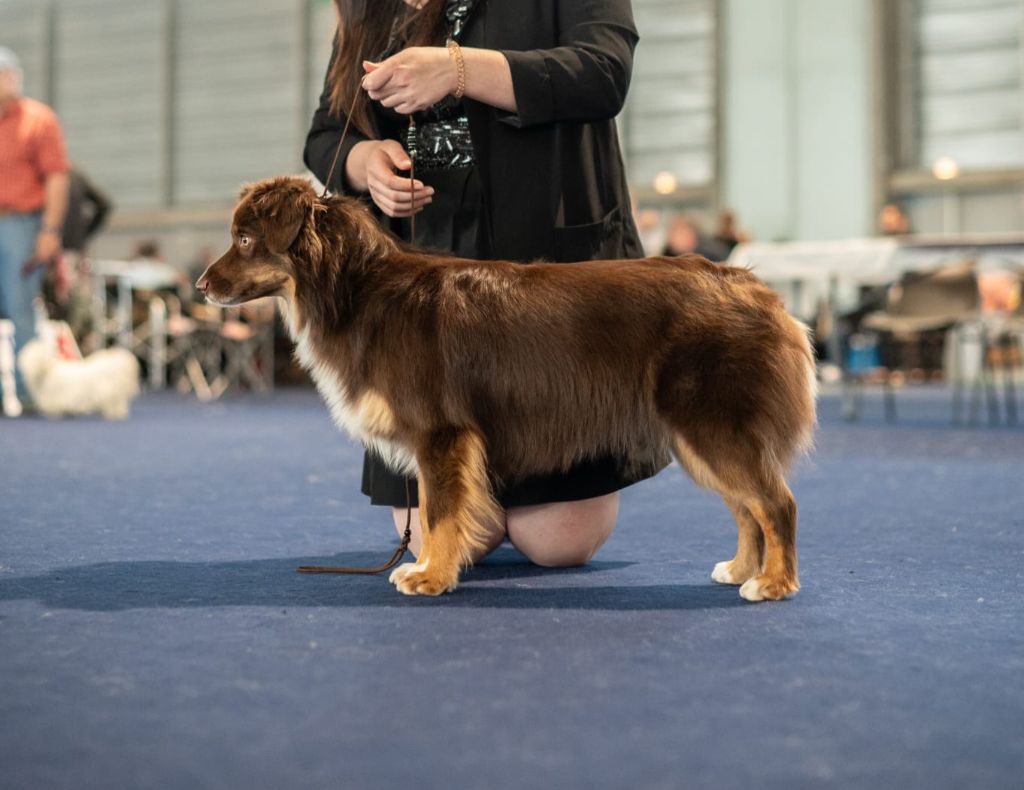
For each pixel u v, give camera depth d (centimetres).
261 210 303
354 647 243
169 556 360
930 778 167
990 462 662
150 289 1572
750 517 318
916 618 274
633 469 354
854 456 705
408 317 300
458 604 291
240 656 235
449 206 360
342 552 373
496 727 188
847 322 1162
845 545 387
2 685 212
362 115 363
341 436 866
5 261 971
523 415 302
